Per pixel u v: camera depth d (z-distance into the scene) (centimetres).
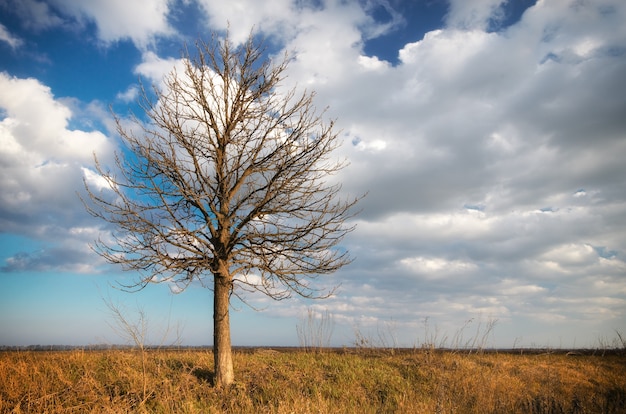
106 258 981
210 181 1142
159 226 1038
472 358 1577
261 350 1602
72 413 864
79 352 1250
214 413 878
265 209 1120
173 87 1150
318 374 1225
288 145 1142
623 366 1566
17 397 912
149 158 1060
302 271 1082
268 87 1195
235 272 1105
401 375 1315
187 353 1382
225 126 1172
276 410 907
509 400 1117
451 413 1002
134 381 1020
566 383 1319
